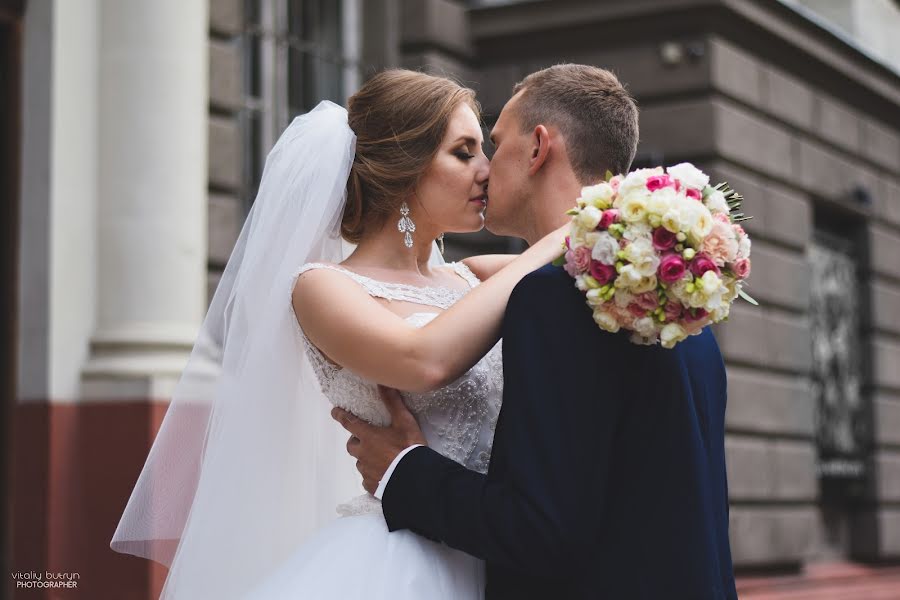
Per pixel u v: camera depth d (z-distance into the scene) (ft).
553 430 7.47
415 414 8.79
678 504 7.72
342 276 8.64
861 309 36.73
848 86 35.14
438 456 8.18
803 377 32.24
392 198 9.20
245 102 24.85
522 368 7.62
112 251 19.83
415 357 8.00
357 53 27.99
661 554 7.65
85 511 19.04
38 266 19.51
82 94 19.99
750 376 30.04
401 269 9.39
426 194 9.23
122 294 19.69
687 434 7.82
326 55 27.02
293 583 8.25
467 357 8.07
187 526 9.03
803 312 32.37
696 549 7.68
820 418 34.04
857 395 36.01
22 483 19.40
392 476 8.25
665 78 29.30
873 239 36.81
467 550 7.76
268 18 25.57
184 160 20.26
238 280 9.26
